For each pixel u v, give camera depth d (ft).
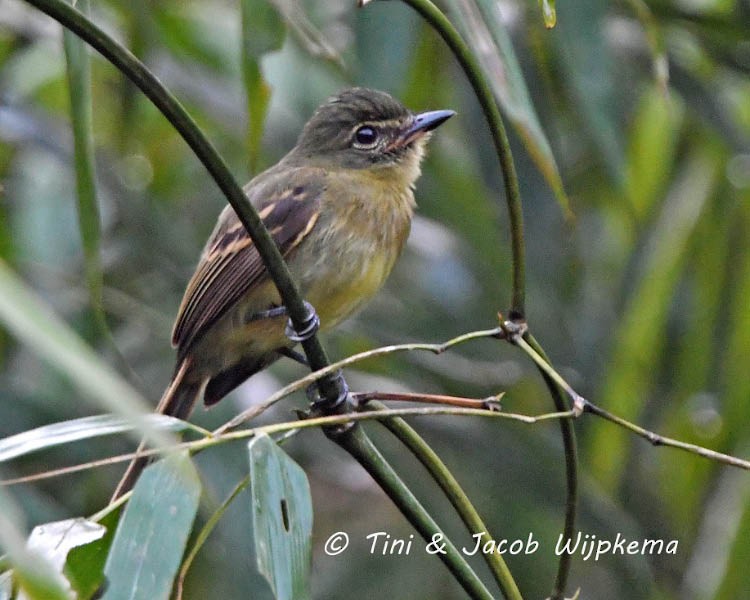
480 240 35.47
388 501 37.50
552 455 34.09
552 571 34.58
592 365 35.22
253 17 23.41
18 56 38.93
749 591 31.53
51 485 32.99
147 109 38.91
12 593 16.14
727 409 35.12
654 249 36.32
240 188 18.97
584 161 37.88
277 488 17.40
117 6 34.76
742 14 33.04
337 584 36.27
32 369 33.71
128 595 16.01
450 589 35.83
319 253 29.43
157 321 35.01
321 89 35.50
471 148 34.22
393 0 30.86
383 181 30.89
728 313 36.17
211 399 30.48
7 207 36.88
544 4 20.38
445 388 35.50
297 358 30.22
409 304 36.45
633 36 36.37
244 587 29.25
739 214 36.35
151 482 16.69
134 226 36.55
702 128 36.14
